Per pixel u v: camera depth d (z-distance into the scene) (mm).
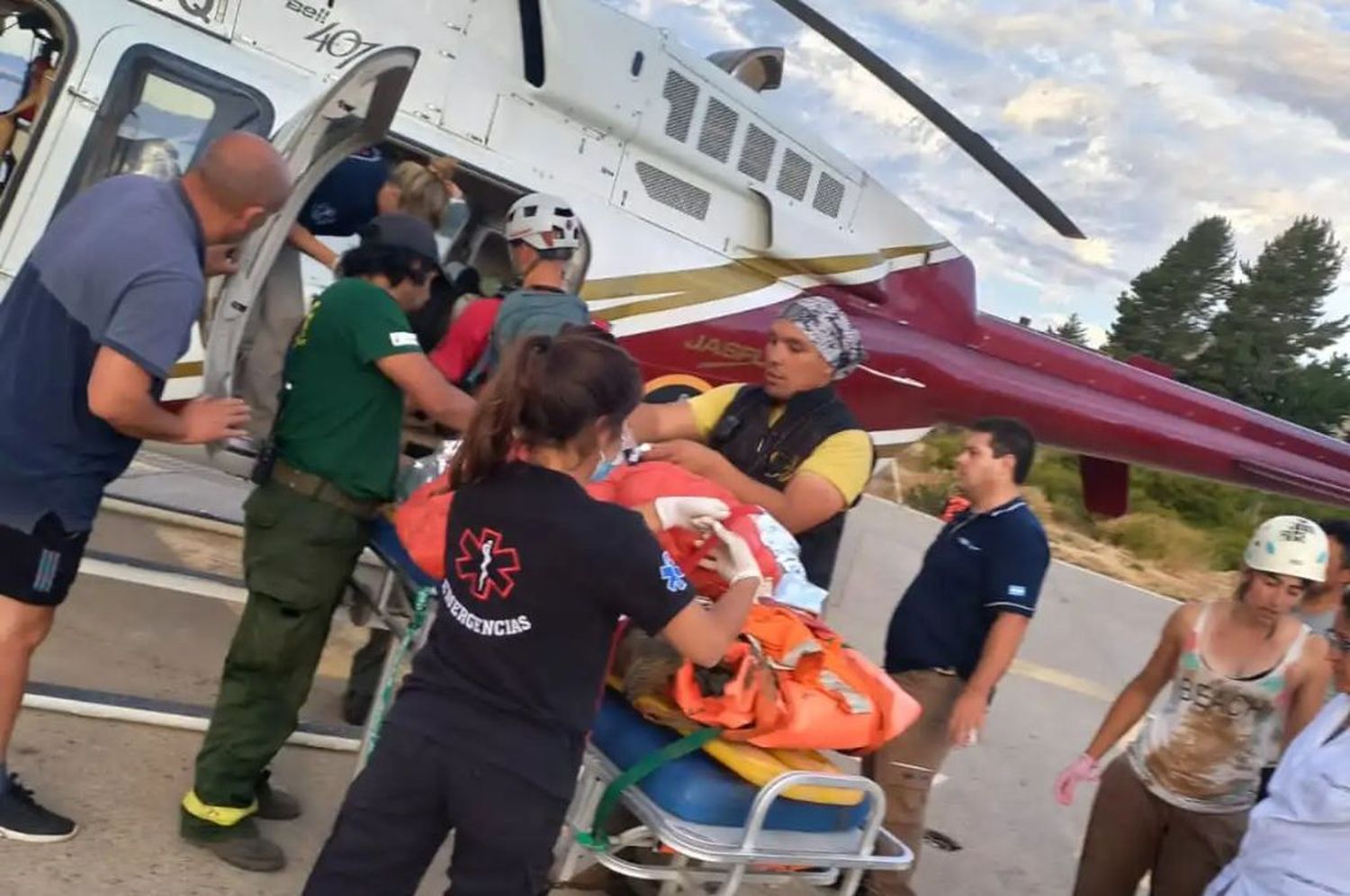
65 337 2721
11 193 4504
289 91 4902
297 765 3959
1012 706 7680
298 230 4414
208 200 2805
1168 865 3400
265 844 3312
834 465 3182
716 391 3480
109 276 2666
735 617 2279
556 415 2098
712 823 2422
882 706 2557
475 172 5305
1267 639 3250
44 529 2812
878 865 2557
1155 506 24297
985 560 3701
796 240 6543
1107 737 3527
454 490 2230
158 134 4699
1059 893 4891
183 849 3250
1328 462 9398
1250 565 3189
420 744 2105
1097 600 13961
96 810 3307
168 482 6598
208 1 4805
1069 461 24516
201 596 5195
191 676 4398
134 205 2736
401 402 3221
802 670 2539
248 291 3320
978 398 7746
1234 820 3289
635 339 6055
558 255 3496
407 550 2852
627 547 2078
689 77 5988
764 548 2580
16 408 2762
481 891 2127
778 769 2455
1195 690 3322
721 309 6312
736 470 3143
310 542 3127
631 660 2598
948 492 20297
